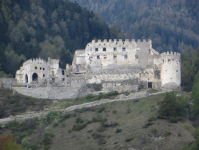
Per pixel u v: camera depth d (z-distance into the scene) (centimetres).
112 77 14238
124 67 14775
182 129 9319
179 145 8538
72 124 11406
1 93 13538
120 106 11994
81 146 9794
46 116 12231
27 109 12744
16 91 13850
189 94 13100
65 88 13850
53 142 10462
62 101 13488
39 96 13700
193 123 9900
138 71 14288
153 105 11306
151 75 13912
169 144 8656
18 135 11088
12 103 13050
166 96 10806
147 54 14825
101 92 13950
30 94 13738
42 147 10175
